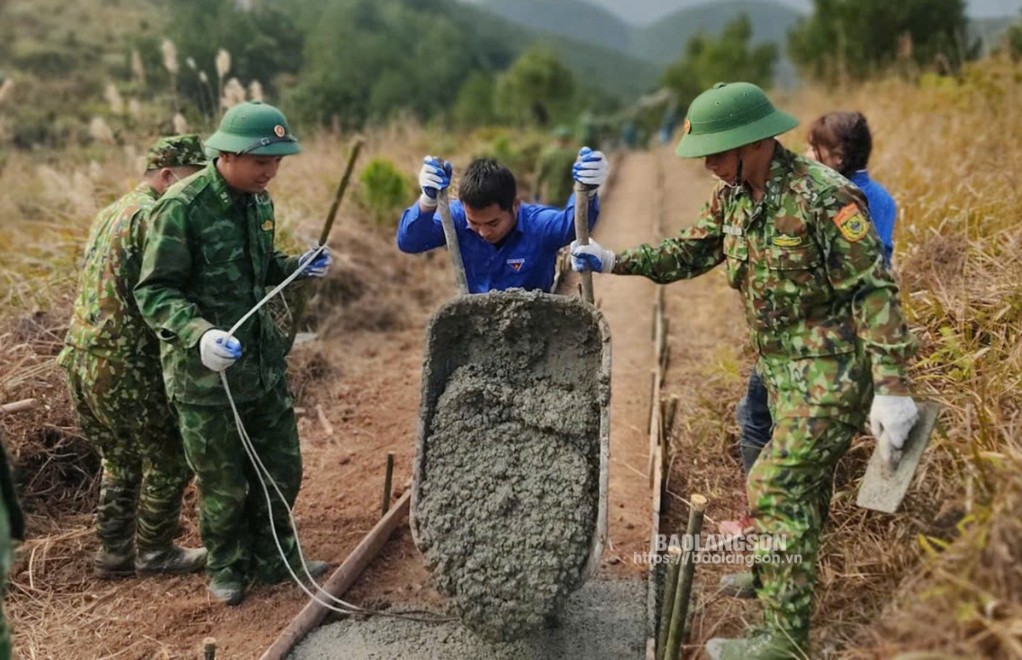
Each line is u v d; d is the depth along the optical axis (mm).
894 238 5340
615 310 7824
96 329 3662
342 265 7859
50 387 4805
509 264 3689
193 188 3463
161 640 3584
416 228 3758
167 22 12711
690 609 3516
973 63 10812
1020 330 3885
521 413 3357
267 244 3754
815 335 2941
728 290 7191
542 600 3025
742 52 26625
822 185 2842
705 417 5055
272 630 3631
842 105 11469
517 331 3422
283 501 3912
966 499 2793
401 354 7035
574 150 11242
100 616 3748
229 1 12828
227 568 3840
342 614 3693
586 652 3354
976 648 2287
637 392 5965
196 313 3389
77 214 7355
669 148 20672
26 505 4453
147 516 3951
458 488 3215
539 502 3197
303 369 6273
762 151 2953
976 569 2439
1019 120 7473
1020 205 5195
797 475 2916
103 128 7879
